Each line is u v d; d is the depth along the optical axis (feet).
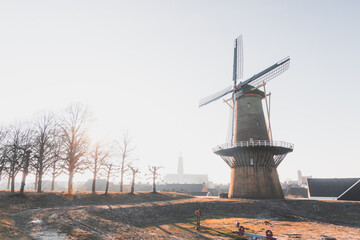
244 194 107.24
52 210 63.05
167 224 65.10
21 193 75.20
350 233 57.52
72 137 91.45
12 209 62.49
